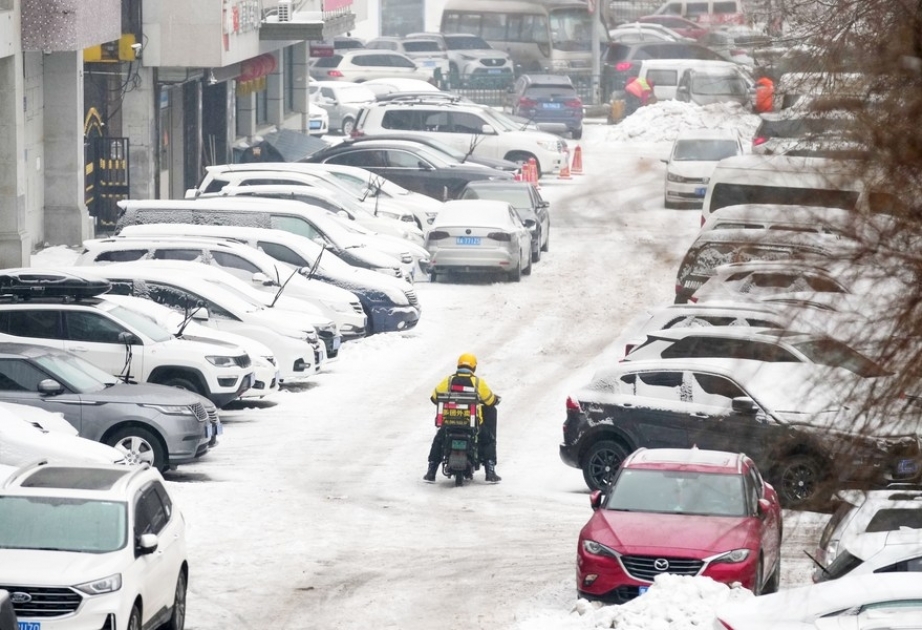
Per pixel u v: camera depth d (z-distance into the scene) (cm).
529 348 8800
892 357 2403
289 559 5025
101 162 11831
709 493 4519
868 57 2323
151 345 6875
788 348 2550
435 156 13200
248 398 7719
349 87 19562
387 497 5966
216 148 14675
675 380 5866
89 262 8531
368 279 9062
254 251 8694
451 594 4594
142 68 11931
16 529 3822
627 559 4281
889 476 2486
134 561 3791
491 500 5972
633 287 10294
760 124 2373
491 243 10475
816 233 2445
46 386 5972
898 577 2942
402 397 7744
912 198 2355
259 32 13675
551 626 4116
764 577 4438
